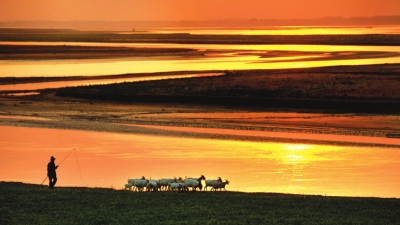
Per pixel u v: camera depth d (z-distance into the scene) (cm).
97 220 10488
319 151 19012
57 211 11144
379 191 14188
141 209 11362
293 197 12794
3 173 16100
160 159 17775
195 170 16350
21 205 11600
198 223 10331
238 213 11131
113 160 17650
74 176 15762
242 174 15925
